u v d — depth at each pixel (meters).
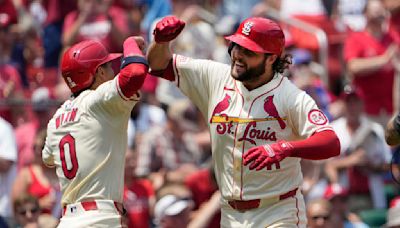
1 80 39.91
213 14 45.31
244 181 21.98
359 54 40.53
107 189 22.11
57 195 33.03
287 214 21.98
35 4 45.25
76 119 22.30
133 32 43.28
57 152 22.53
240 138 21.89
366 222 35.72
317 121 21.44
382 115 39.97
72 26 42.47
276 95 21.89
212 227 31.59
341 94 40.66
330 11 44.44
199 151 37.88
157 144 37.03
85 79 22.47
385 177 37.59
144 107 39.56
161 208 31.59
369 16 40.81
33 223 31.31
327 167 35.44
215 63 22.77
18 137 36.62
